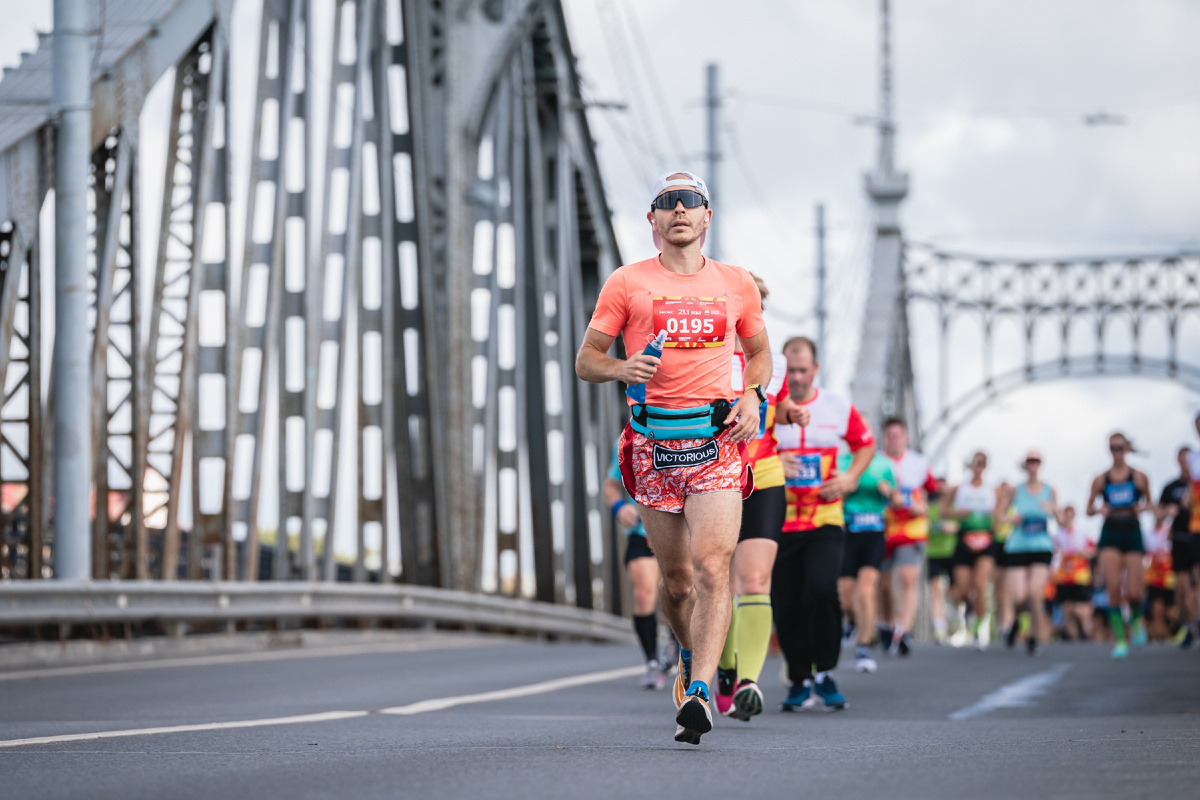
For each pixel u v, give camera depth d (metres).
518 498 49.50
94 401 28.64
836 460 15.81
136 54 29.20
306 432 35.94
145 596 26.39
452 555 43.25
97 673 21.97
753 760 9.35
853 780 8.14
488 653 29.42
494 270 48.66
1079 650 32.22
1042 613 33.19
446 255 44.59
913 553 29.78
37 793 7.96
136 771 8.96
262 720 13.37
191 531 31.12
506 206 51.09
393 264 41.12
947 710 16.19
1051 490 31.31
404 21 43.84
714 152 73.62
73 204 25.52
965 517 33.66
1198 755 9.26
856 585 24.23
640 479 10.34
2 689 18.94
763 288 14.32
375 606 35.34
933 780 8.05
